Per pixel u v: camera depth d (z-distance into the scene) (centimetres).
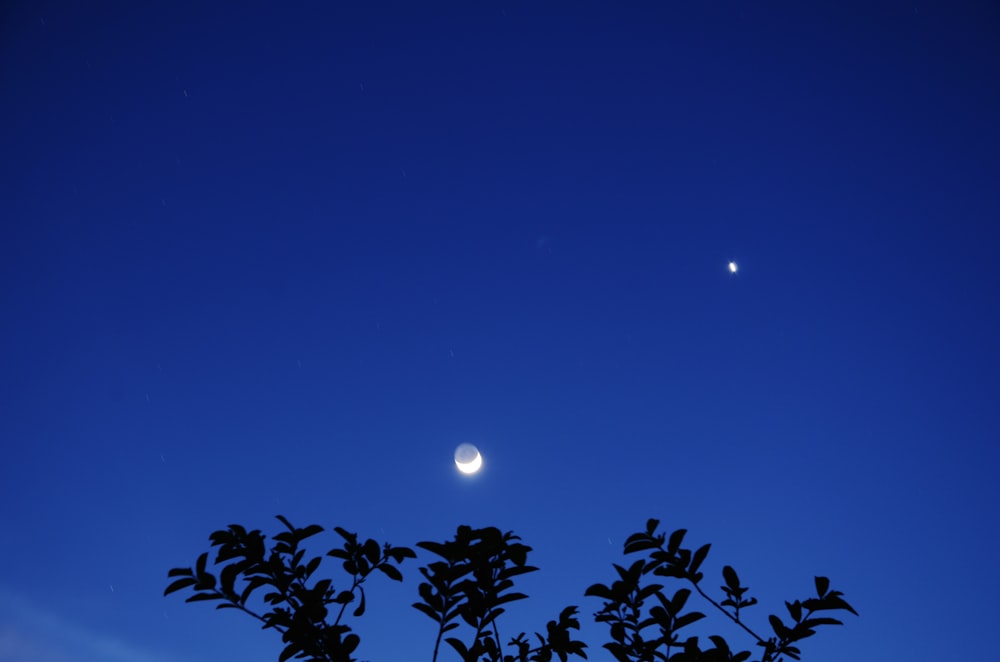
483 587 245
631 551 249
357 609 243
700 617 241
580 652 241
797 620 238
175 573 239
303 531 249
